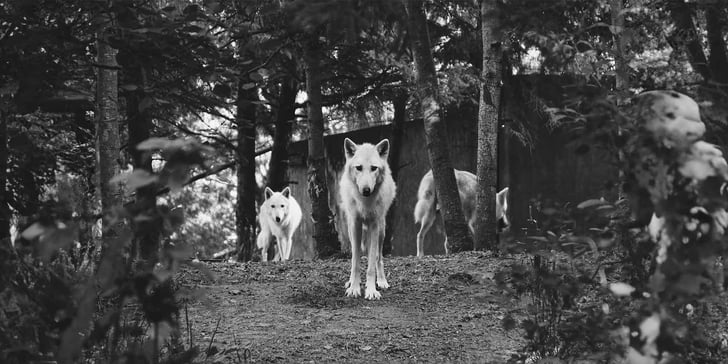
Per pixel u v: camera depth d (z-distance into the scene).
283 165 27.08
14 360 3.21
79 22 4.84
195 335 8.68
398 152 26.44
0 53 4.37
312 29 3.20
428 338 8.96
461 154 24.98
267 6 4.54
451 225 16.69
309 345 8.55
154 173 2.42
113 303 4.17
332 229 20.11
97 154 6.85
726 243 2.81
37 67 4.42
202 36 4.96
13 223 4.14
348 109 27.22
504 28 3.64
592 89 3.24
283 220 22.45
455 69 17.41
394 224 27.42
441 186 16.77
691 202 2.78
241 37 5.13
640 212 2.99
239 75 5.27
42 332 3.25
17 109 4.45
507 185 23.20
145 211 2.55
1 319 3.26
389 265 14.34
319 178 20.14
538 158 22.62
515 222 22.98
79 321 2.38
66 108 5.05
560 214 3.77
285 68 5.51
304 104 26.69
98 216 3.46
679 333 2.83
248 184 26.31
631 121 2.94
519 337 8.77
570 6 3.71
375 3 3.13
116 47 4.80
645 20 5.07
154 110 7.06
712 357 3.54
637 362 2.79
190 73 5.04
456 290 11.83
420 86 16.31
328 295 11.73
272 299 11.53
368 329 9.52
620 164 3.06
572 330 3.81
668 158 2.77
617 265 3.84
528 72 15.46
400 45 3.67
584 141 3.08
